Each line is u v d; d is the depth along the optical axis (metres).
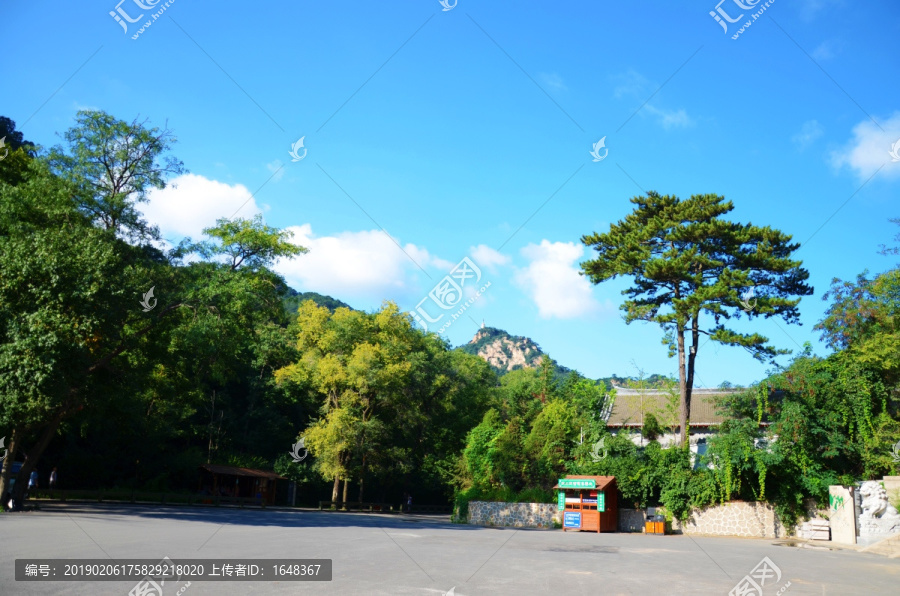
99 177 31.12
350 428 53.56
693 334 38.91
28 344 22.48
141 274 27.70
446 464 62.59
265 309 38.81
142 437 46.72
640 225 39.84
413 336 63.56
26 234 26.17
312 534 20.66
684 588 11.76
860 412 31.95
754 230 36.28
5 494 25.33
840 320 39.91
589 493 35.47
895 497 27.78
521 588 11.04
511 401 63.25
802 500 32.38
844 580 13.98
